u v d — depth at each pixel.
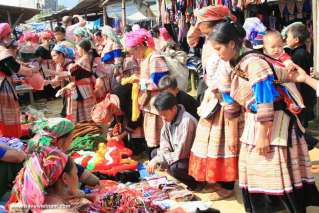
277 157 3.20
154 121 4.92
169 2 10.58
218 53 3.28
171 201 3.98
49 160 2.53
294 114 3.27
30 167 2.54
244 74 3.19
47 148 2.65
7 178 3.83
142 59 4.95
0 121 5.07
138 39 4.82
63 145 3.58
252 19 4.71
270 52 3.59
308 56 5.15
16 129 5.24
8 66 5.05
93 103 6.37
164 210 3.39
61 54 6.94
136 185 4.38
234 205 4.03
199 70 7.99
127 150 5.21
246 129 3.35
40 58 9.49
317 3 5.43
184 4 9.63
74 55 7.04
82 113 6.30
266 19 8.23
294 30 5.09
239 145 3.74
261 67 3.08
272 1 8.15
